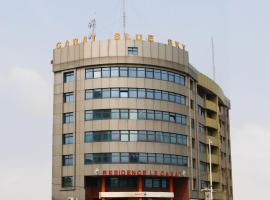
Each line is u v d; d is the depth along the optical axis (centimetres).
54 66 8781
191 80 9369
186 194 8700
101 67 8350
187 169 8744
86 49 8450
